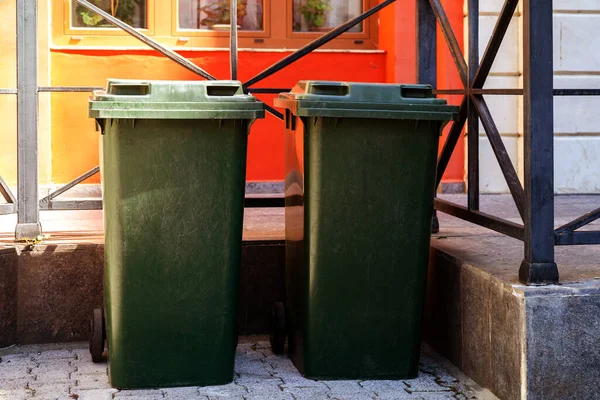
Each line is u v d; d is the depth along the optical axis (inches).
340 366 174.6
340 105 166.7
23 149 199.6
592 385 153.2
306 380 174.2
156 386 169.0
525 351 151.8
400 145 170.7
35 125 199.9
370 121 169.2
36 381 171.9
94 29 302.4
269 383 172.1
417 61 227.6
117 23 203.0
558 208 279.9
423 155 171.6
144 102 160.9
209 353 169.8
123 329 166.9
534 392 152.0
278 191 308.3
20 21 198.2
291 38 313.4
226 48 308.0
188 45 307.4
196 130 165.0
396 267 173.2
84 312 197.8
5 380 172.1
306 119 169.5
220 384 171.2
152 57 302.7
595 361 152.9
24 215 199.9
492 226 179.5
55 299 196.4
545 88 155.9
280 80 309.0
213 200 167.0
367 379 175.0
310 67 310.3
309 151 169.9
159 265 166.4
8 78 287.9
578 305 152.1
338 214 170.9
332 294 172.6
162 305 167.3
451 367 183.2
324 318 173.0
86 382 171.8
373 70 313.6
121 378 167.6
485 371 167.3
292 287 185.8
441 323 190.9
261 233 217.5
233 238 168.9
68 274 196.5
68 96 296.2
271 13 311.9
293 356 185.8
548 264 156.0
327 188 170.1
